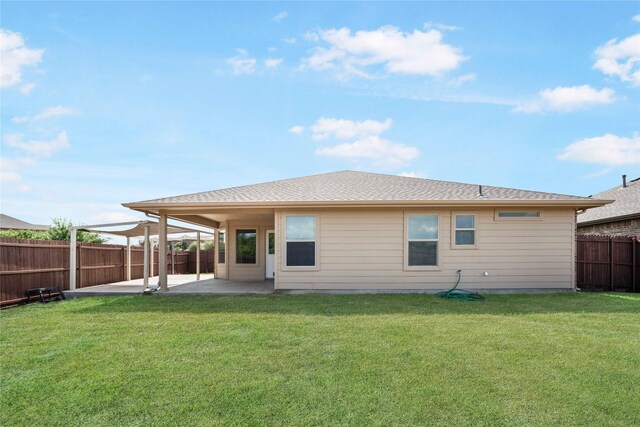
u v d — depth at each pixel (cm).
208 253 2359
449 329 634
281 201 1067
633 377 428
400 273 1102
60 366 469
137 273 1733
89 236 1841
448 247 1102
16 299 970
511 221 1103
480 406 361
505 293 1065
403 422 334
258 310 811
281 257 1110
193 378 428
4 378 433
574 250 1105
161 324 687
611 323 682
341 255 1108
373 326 656
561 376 431
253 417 343
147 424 332
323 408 358
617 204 1686
